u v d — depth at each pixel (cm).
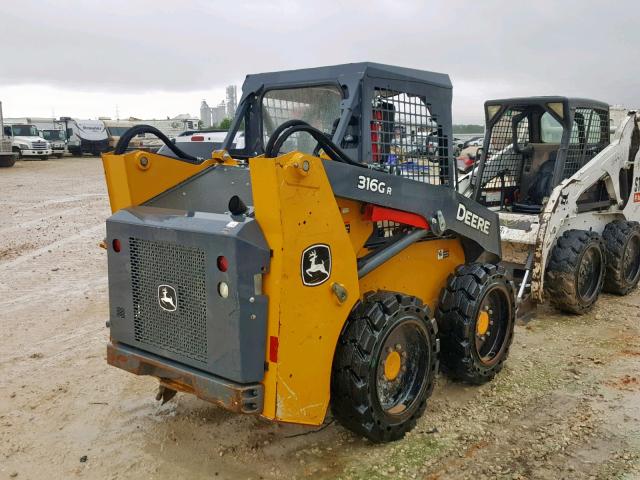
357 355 354
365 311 363
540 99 647
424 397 399
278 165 303
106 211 1373
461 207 448
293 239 314
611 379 477
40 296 710
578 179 627
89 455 376
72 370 502
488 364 466
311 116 427
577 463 360
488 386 467
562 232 634
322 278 333
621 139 701
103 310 659
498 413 423
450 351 453
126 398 452
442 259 468
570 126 639
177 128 4247
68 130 4016
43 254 933
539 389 461
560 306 628
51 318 632
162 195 402
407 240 406
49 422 417
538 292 596
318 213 326
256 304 312
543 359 519
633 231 696
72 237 1066
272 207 308
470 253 489
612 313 645
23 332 591
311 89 425
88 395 457
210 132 1080
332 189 341
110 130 4172
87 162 3306
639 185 752
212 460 367
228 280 310
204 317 328
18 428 409
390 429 376
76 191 1800
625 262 701
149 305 358
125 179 386
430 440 387
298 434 396
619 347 546
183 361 345
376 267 385
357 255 387
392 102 405
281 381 320
